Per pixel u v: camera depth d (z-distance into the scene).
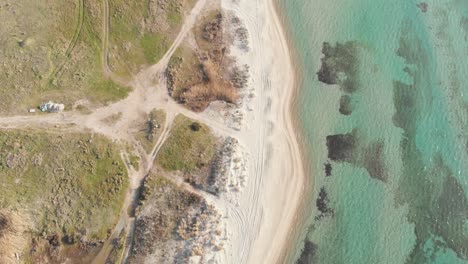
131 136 36.59
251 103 38.19
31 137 35.88
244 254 34.50
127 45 38.88
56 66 37.81
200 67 38.62
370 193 37.00
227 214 35.06
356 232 36.03
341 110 38.94
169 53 38.94
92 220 34.34
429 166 37.75
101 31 39.03
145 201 34.84
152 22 39.59
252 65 39.28
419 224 36.41
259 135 37.50
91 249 33.91
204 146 36.53
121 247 33.88
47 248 33.75
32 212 34.19
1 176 34.75
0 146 35.44
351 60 40.19
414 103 39.34
